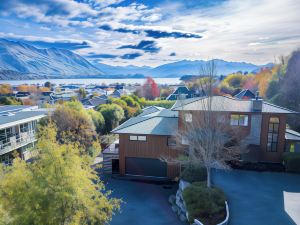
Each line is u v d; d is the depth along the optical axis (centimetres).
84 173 1182
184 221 1791
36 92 10344
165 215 1922
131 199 2205
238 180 2014
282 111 2353
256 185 1912
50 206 1042
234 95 6488
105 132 4059
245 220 1403
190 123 2172
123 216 1905
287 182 1972
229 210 1524
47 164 1091
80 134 2977
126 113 4678
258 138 2402
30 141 3228
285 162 2236
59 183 1079
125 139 2733
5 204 1054
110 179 2680
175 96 6850
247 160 2422
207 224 1405
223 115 2050
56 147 1138
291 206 1572
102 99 6456
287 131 2825
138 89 9769
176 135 2358
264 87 5919
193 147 2011
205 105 1895
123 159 2759
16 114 3409
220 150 2044
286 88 4316
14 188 1061
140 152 2711
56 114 3081
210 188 1709
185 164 2239
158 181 2608
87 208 1155
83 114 3272
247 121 2384
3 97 6075
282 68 5419
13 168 1133
